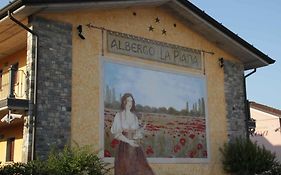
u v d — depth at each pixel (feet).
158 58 57.67
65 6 47.67
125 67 54.08
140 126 53.93
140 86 54.95
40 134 45.29
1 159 59.72
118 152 51.24
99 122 50.34
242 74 67.87
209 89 62.80
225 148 62.08
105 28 53.26
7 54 59.82
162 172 54.90
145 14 57.72
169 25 60.08
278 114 100.17
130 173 51.72
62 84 48.06
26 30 48.21
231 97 65.31
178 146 57.26
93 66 51.21
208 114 61.67
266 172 60.95
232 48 65.41
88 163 42.55
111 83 52.37
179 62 59.98
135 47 55.67
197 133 59.77
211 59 64.34
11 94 46.83
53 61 47.83
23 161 44.57
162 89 57.11
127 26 55.42
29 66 46.52
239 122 65.31
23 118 46.80
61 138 46.83
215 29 61.82
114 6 53.26
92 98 50.31
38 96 45.91
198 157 59.21
